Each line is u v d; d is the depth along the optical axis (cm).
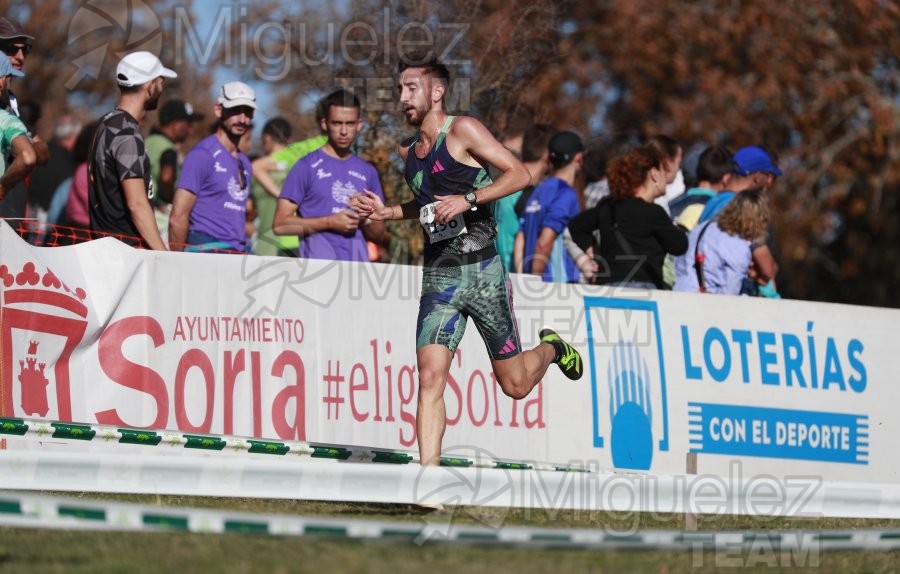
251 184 3672
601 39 8444
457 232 2064
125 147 2564
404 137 3584
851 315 3231
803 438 3138
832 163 8131
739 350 3073
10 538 1622
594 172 3834
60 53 7125
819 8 8181
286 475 1892
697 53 8375
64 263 2322
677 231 3017
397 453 2373
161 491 1842
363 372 2683
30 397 2244
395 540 1672
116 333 2375
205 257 2489
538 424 2847
